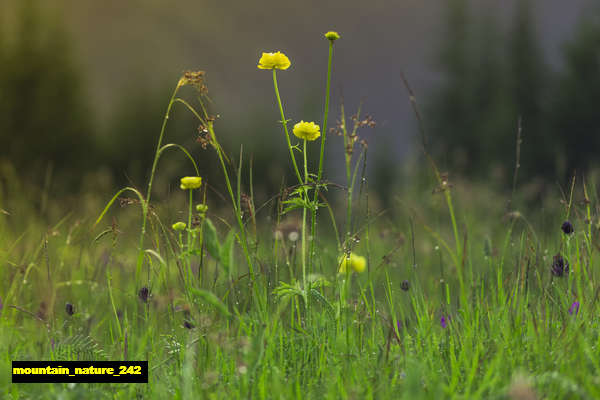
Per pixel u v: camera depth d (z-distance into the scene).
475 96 68.00
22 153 48.75
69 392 3.58
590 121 57.12
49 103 51.12
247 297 4.48
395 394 3.39
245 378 3.40
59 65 51.97
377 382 3.50
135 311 4.32
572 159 55.34
